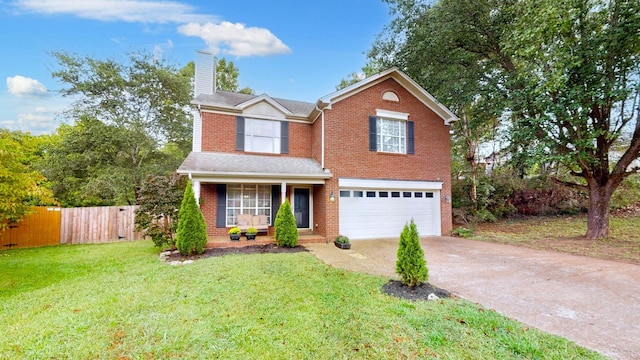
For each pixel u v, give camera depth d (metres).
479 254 8.67
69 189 16.41
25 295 5.08
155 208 8.81
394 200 12.17
